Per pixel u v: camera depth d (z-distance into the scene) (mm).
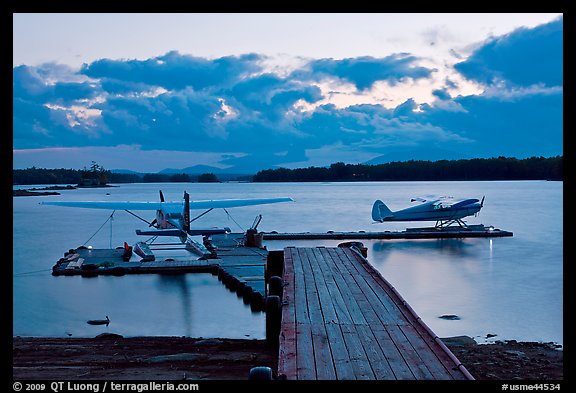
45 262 31359
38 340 14711
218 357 11992
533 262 31297
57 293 22203
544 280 25891
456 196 107562
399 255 34375
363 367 7227
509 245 38625
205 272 25750
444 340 14672
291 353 7797
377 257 33594
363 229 51531
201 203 35688
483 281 25703
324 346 8102
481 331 17000
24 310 19375
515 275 27250
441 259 32656
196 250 30266
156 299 21062
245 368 11078
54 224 57719
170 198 110500
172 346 13672
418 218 46188
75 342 14492
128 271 25547
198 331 16859
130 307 19875
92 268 25562
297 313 9953
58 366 11312
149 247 32406
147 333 16719
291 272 13977
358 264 15094
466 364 12078
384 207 46281
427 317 18828
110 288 23016
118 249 32344
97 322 17875
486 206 79188
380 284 12477
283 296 11328
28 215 72438
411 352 7832
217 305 20094
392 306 10461
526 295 22500
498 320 18344
